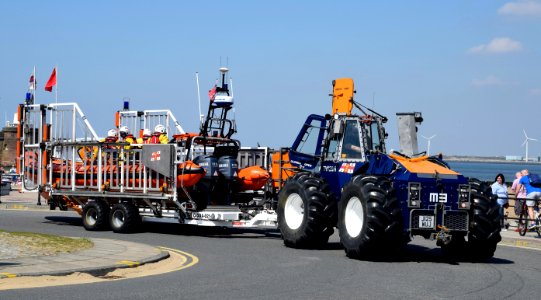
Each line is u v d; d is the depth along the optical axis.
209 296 8.71
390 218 12.05
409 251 14.30
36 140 19.88
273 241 15.59
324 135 15.38
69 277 9.84
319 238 13.90
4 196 29.88
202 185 16.81
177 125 19.77
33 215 22.00
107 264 10.65
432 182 12.57
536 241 16.78
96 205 17.33
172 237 16.12
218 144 18.16
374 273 10.96
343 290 9.37
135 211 16.92
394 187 12.60
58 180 18.56
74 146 18.22
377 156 13.49
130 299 8.40
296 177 14.48
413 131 13.74
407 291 9.43
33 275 9.66
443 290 9.60
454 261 12.82
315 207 13.77
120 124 20.72
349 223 12.79
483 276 11.01
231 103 17.83
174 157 16.22
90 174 17.84
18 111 19.78
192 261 12.02
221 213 15.97
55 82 20.52
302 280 10.12
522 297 9.28
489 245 12.66
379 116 14.37
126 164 17.16
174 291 8.98
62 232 16.86
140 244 13.44
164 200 16.64
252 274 10.58
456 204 12.66
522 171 19.72
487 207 12.60
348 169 14.18
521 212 18.73
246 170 17.45
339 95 15.38
